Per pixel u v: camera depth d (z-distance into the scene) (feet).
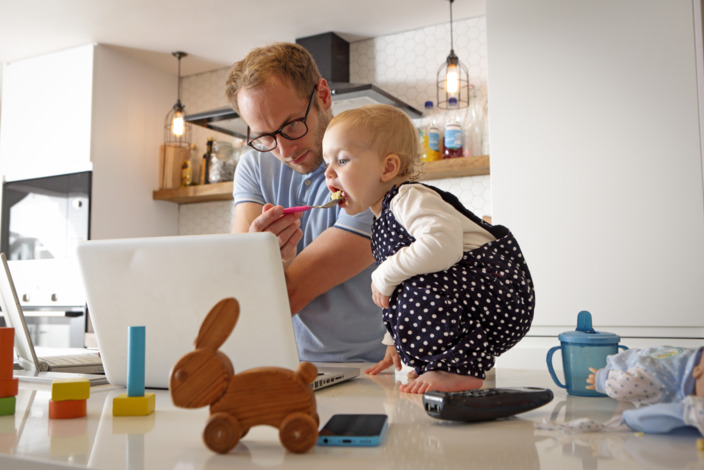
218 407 1.58
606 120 7.59
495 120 8.13
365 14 10.18
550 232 7.73
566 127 7.77
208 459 1.50
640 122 7.43
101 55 11.23
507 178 7.99
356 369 3.22
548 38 7.95
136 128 11.86
